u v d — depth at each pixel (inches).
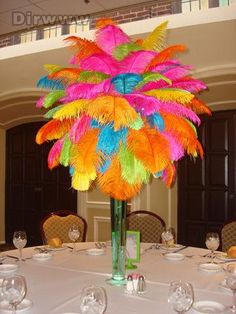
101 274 83.9
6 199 279.1
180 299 54.5
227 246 131.0
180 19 163.2
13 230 276.4
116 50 76.7
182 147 77.4
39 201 266.5
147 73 71.2
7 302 61.9
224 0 161.5
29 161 271.7
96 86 70.9
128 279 71.7
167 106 76.8
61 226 141.2
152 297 68.0
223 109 203.3
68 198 255.1
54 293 70.2
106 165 73.9
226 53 156.2
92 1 188.5
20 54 207.0
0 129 273.0
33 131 270.5
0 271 84.0
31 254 104.8
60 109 70.4
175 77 78.7
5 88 213.5
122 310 61.5
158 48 84.1
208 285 75.7
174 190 215.8
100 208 230.8
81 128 72.3
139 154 70.4
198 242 210.4
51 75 78.8
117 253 78.4
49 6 197.9
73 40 77.3
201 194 210.5
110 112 66.9
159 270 87.6
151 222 143.9
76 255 103.8
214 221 206.4
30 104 227.5
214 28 157.5
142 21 170.9
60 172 258.8
